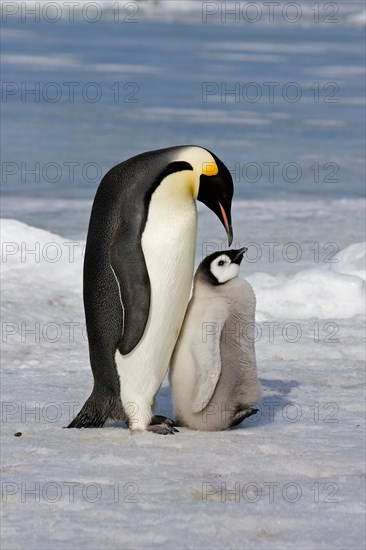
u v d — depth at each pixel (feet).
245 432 61.67
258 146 231.30
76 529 43.50
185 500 48.03
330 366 81.15
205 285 60.90
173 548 41.09
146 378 61.98
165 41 568.41
